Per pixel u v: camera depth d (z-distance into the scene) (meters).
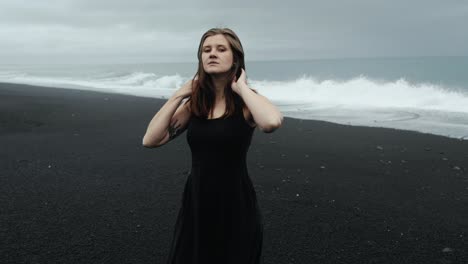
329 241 4.07
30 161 7.38
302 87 22.25
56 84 32.06
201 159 2.07
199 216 2.11
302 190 5.75
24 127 11.23
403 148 8.62
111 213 4.79
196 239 2.13
